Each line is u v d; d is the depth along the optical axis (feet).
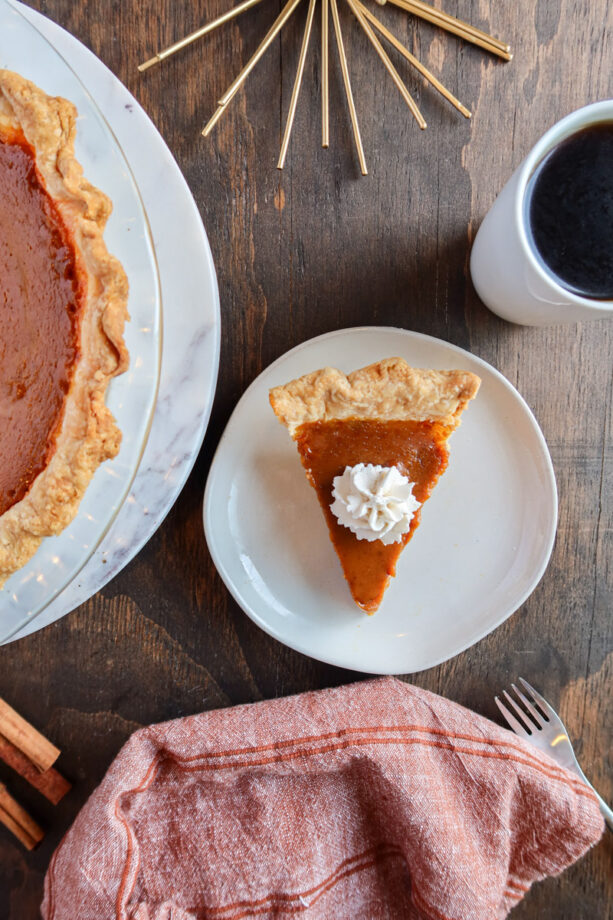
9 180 1.18
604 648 1.48
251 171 1.40
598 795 1.43
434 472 1.37
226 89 1.38
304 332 1.42
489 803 1.38
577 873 1.48
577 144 1.22
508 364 1.44
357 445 1.36
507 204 1.22
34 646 1.45
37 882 1.46
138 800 1.38
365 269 1.42
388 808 1.40
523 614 1.48
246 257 1.41
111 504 1.17
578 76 1.40
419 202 1.41
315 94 1.39
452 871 1.36
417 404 1.33
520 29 1.40
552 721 1.45
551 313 1.30
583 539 1.47
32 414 1.19
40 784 1.42
